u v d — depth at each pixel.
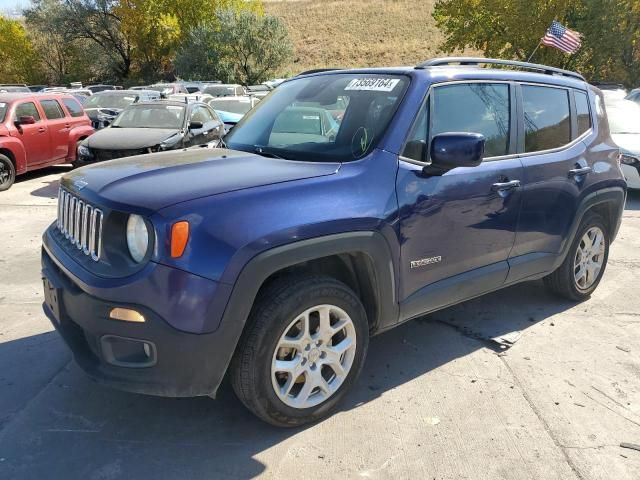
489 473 2.78
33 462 2.79
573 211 4.44
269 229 2.70
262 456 2.87
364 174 3.13
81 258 2.88
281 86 4.43
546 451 2.95
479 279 3.81
